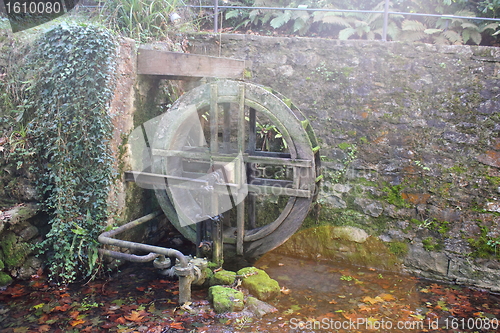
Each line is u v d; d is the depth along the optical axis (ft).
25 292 10.33
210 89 11.14
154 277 11.44
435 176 11.73
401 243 12.28
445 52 11.37
